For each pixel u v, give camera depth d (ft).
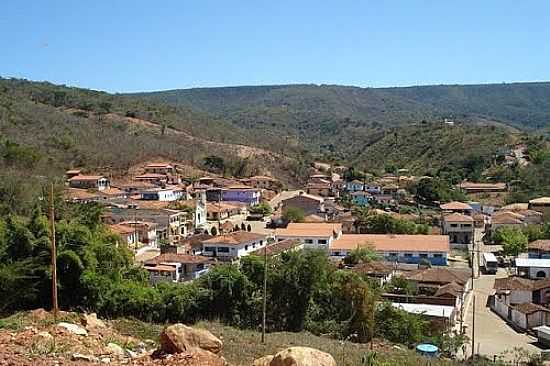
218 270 118.32
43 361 44.73
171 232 270.26
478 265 228.02
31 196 180.65
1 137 304.09
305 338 101.81
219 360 48.32
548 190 363.76
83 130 408.46
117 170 377.30
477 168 456.04
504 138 506.07
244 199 367.45
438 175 446.60
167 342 50.80
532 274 205.77
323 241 225.15
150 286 119.85
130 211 276.82
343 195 399.24
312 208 327.06
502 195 383.04
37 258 96.78
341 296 122.31
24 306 95.66
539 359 117.60
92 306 100.53
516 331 149.48
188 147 457.27
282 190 430.61
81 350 51.37
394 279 174.09
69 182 315.37
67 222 109.81
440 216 312.09
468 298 183.11
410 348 114.93
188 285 118.32
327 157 573.33
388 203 374.84
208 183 395.14
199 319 110.63
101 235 119.55
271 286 119.44
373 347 100.48
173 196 342.85
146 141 434.71
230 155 462.60
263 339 90.07
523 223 284.00
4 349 47.93
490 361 111.55
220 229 279.08
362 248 210.79
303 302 119.75
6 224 101.30
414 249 218.38
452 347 120.78
